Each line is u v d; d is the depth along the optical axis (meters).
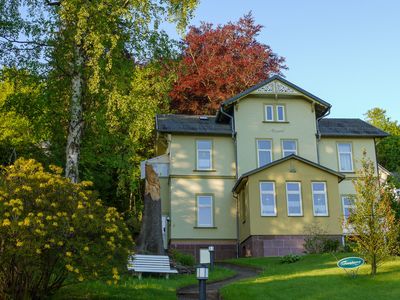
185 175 29.64
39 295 10.44
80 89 17.31
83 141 20.30
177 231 28.80
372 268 14.70
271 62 42.19
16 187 10.06
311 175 27.17
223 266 22.31
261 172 26.94
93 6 16.47
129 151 20.16
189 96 40.50
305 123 30.86
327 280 14.27
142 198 34.91
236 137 30.16
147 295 12.55
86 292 12.34
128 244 11.23
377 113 52.47
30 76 17.25
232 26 43.06
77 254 10.00
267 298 12.38
